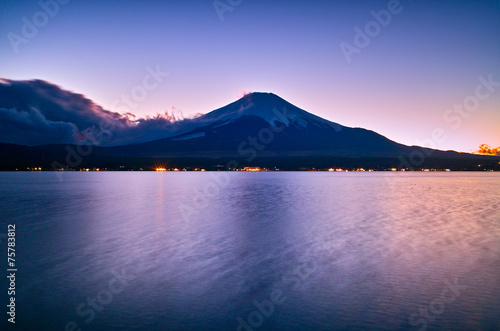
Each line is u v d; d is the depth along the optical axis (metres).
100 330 10.34
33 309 11.70
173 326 10.55
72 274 14.98
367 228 24.94
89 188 70.25
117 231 23.94
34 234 23.02
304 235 22.50
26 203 42.09
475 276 14.50
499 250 18.61
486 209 36.06
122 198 48.53
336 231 23.80
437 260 16.78
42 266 16.06
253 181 101.62
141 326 10.55
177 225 26.20
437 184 89.44
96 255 17.83
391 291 13.02
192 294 12.85
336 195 53.53
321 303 12.05
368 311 11.44
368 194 55.72
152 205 39.56
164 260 16.94
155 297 12.59
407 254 17.86
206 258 17.23
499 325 10.53
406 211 34.28
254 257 17.41
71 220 28.69
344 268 15.64
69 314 11.34
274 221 27.97
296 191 61.84
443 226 25.77
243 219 28.97
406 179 125.75
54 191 62.06
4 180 107.06
